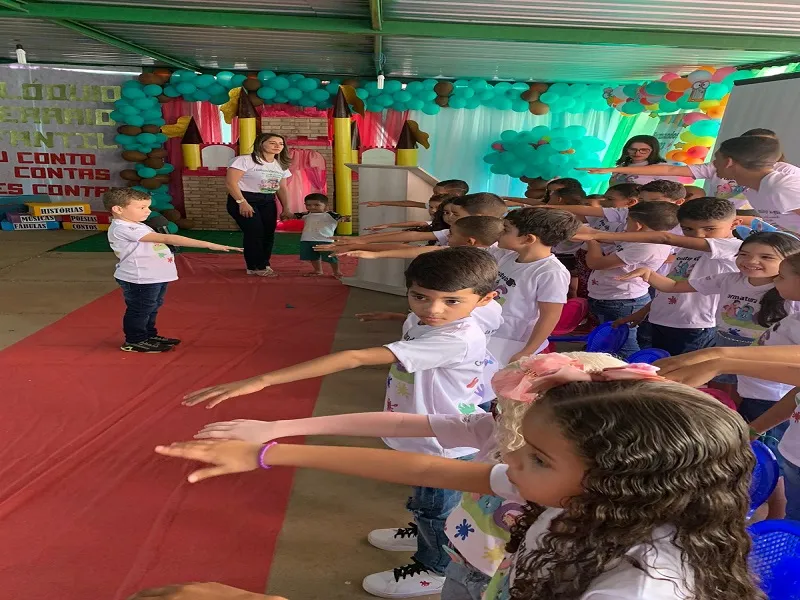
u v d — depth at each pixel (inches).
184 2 212.5
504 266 105.9
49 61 377.7
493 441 51.4
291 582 82.1
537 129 364.8
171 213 372.5
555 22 212.8
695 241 122.2
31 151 373.1
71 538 89.0
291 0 197.3
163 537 90.0
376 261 238.8
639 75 351.9
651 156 219.0
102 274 254.2
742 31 220.5
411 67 351.3
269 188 250.4
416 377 68.6
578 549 29.6
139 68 390.3
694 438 26.8
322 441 120.3
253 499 100.2
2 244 315.9
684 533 28.2
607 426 27.5
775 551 47.4
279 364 161.5
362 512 98.0
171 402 134.7
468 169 404.2
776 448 90.0
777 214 138.3
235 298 223.8
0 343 169.2
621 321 132.1
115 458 110.4
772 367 47.8
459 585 57.1
